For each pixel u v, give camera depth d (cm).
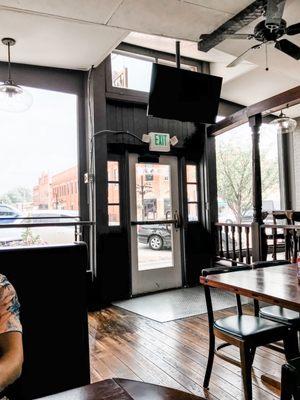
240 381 240
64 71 446
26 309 180
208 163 543
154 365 267
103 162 449
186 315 387
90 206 452
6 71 412
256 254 449
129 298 464
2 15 311
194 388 231
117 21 327
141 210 494
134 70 488
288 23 351
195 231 535
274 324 216
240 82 541
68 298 192
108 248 455
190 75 418
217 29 331
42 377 182
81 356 194
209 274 245
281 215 476
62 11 305
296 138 659
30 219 418
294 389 130
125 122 481
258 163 454
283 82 538
